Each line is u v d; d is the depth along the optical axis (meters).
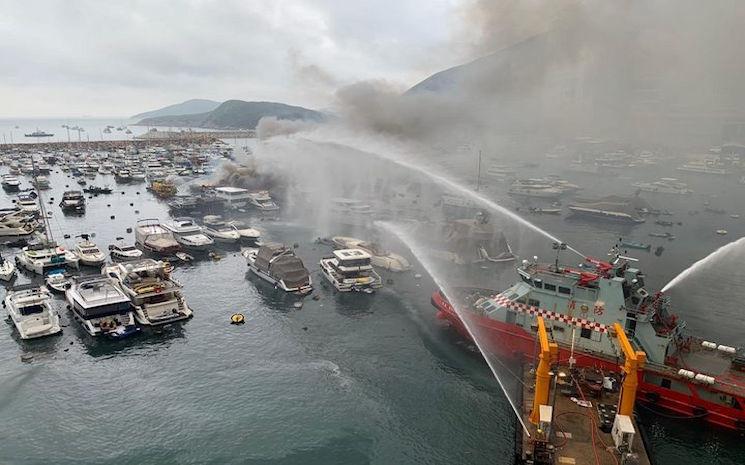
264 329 58.19
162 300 60.78
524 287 49.09
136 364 50.03
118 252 82.06
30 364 49.28
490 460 37.78
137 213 121.88
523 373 45.97
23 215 107.44
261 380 47.72
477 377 48.19
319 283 73.25
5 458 37.06
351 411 43.31
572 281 45.41
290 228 107.25
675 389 41.09
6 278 71.81
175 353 52.34
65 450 38.03
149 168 192.88
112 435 39.75
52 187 160.25
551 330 46.66
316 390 46.25
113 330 54.84
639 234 111.50
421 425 41.62
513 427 41.19
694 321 64.31
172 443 39.00
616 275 45.16
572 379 41.84
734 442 39.19
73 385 46.16
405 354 52.53
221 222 102.25
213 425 41.16
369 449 38.88
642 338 42.97
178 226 93.31
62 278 69.75
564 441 35.00
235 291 70.19
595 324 44.28
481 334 50.88
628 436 33.06
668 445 39.00
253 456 37.88
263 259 75.56
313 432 40.66
